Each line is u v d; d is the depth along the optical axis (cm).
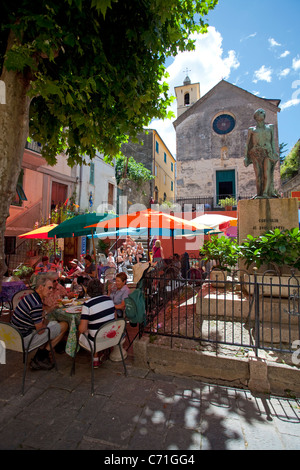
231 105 1836
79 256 1351
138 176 2117
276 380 292
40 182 1140
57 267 741
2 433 219
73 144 571
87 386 294
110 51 427
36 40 325
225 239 619
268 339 356
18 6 365
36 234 795
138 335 368
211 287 555
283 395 283
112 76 425
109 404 262
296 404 269
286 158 2248
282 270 464
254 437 222
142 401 268
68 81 403
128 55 439
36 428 227
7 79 393
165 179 2991
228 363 307
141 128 572
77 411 250
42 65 418
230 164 1809
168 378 315
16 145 401
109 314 321
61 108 448
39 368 326
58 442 212
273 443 216
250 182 1756
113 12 399
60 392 281
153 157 2488
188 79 2886
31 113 534
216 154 1842
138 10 397
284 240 402
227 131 1839
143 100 451
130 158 2169
